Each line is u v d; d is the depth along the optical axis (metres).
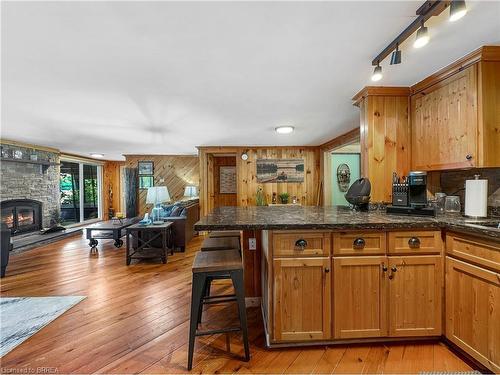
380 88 2.31
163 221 4.34
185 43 1.57
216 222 1.75
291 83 2.21
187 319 2.19
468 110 1.80
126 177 6.95
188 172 7.38
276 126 3.83
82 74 1.97
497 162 1.72
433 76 2.07
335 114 3.19
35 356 1.71
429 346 1.75
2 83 2.12
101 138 4.55
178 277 3.21
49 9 1.24
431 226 1.71
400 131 2.35
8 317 2.21
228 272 1.64
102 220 7.73
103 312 2.31
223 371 1.57
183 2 1.21
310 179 5.86
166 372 1.57
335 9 1.27
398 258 1.74
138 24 1.37
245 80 2.14
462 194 2.22
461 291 1.61
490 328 1.42
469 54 1.75
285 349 1.76
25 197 5.03
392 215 2.03
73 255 4.23
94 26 1.38
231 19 1.34
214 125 3.70
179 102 2.66
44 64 1.81
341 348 1.76
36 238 4.89
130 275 3.29
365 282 1.74
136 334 1.96
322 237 1.73
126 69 1.91
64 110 2.86
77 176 7.07
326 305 1.73
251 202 5.81
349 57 1.77
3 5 1.19
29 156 5.06
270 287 1.74
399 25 1.42
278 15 1.31
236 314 2.28
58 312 2.30
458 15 1.17
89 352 1.75
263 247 2.16
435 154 2.09
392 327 1.74
